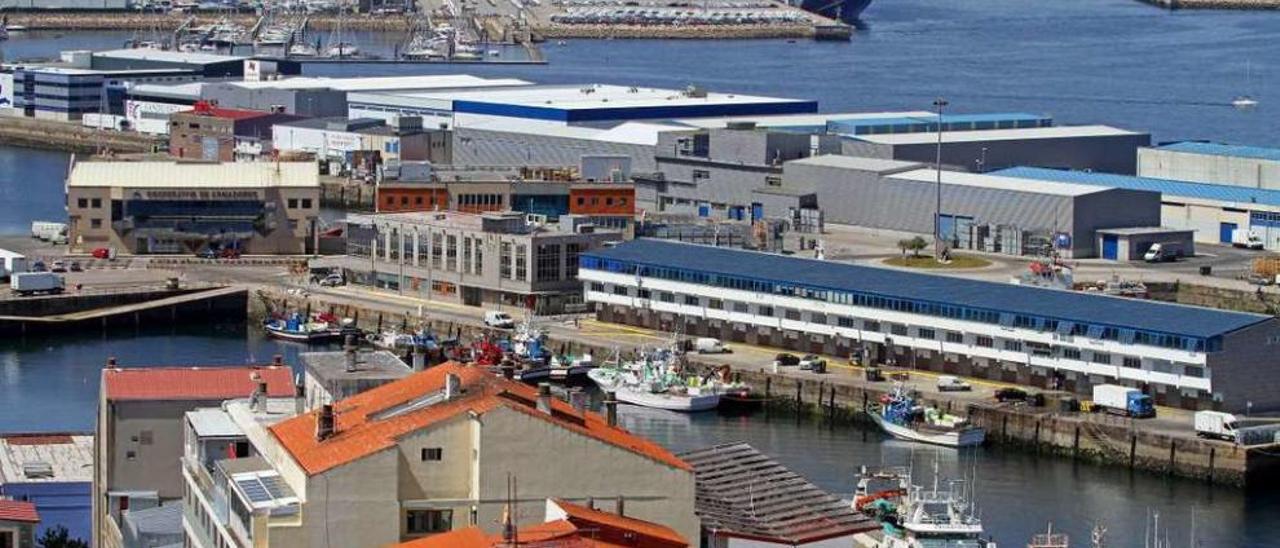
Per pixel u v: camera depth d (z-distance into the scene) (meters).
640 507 176.38
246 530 170.50
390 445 170.88
